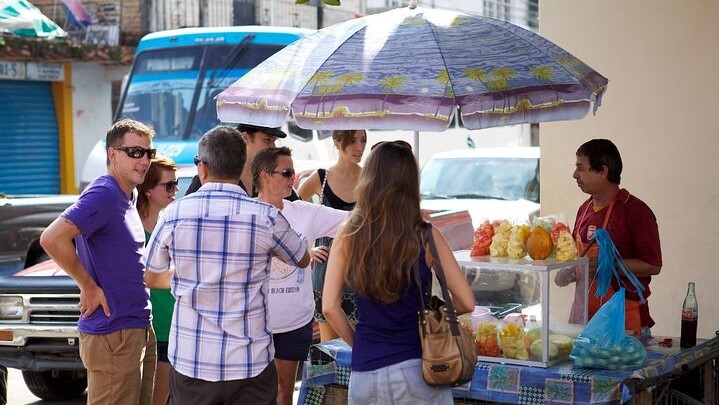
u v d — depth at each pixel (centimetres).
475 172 1238
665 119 756
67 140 2041
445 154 1296
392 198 405
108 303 514
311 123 477
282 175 585
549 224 521
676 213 756
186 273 456
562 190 795
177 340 460
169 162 588
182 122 1295
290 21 2238
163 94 1315
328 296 420
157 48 1340
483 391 492
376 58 487
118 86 2133
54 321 725
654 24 756
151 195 582
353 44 501
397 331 410
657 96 759
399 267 402
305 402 525
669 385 502
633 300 568
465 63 480
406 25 509
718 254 743
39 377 804
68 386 824
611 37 773
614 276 558
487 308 515
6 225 921
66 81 2031
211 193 460
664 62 754
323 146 1416
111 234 516
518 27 521
